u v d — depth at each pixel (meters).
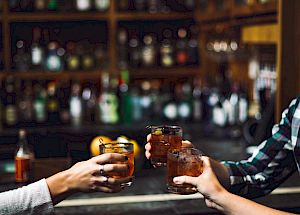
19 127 4.09
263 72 3.43
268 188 1.76
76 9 4.23
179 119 4.25
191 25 4.52
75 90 4.34
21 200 1.40
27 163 2.29
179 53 4.46
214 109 3.95
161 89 4.52
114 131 3.96
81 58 4.31
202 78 4.39
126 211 1.97
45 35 4.36
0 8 4.11
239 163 1.77
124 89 4.27
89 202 2.08
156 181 2.41
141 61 4.41
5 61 4.15
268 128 2.92
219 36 4.04
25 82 4.35
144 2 4.39
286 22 2.35
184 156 1.44
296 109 1.68
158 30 4.50
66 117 4.21
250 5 2.78
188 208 1.99
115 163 1.42
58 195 1.43
